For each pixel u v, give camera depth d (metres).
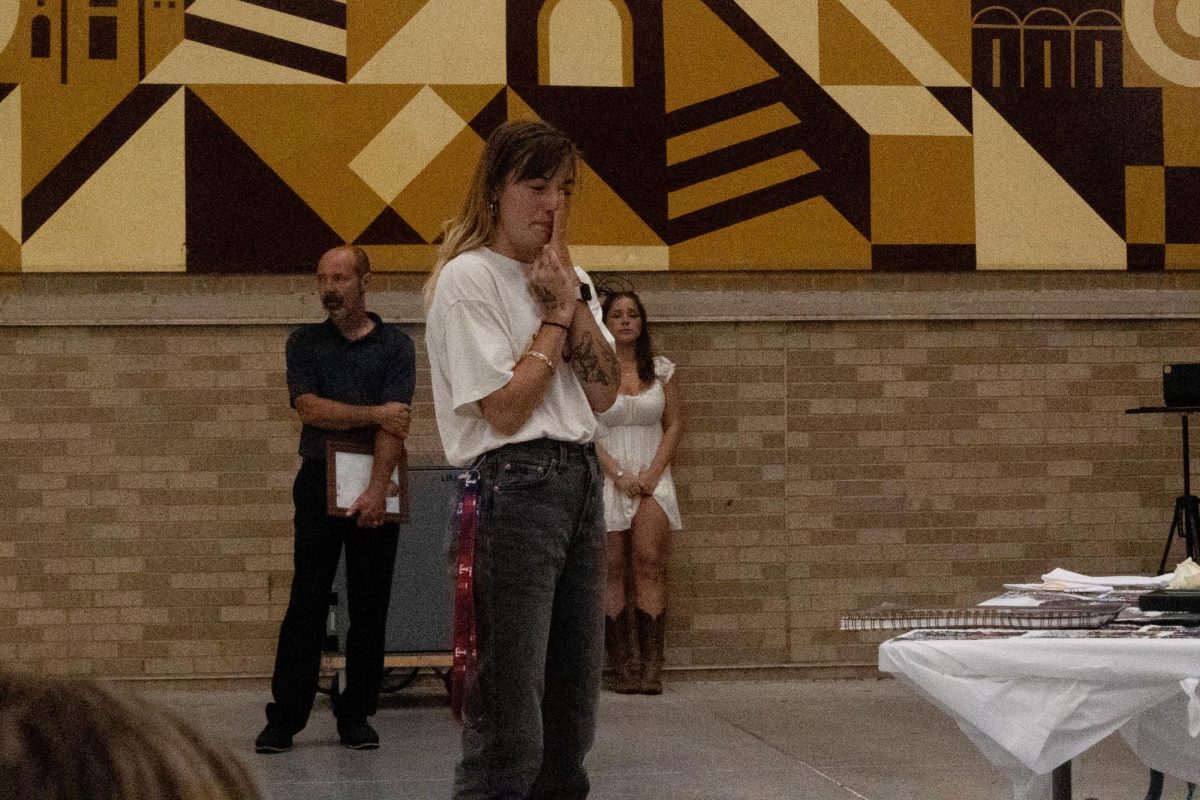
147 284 8.39
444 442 3.39
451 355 3.29
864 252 8.65
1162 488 8.80
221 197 8.41
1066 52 8.77
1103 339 8.81
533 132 3.41
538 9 8.55
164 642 8.36
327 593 6.50
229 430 8.38
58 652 8.32
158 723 0.49
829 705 7.75
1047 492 8.76
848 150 8.66
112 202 8.37
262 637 8.40
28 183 8.34
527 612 3.23
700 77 8.61
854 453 8.68
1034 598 3.53
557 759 3.47
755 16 8.64
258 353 8.41
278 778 5.82
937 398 8.72
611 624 8.25
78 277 8.37
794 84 8.66
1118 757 6.14
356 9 8.48
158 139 8.40
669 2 8.60
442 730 7.07
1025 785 3.16
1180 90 8.81
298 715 6.47
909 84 8.70
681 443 8.60
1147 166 8.79
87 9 8.38
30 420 8.34
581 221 8.54
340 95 8.46
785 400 8.65
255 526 8.39
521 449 3.27
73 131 8.37
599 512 3.42
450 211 8.48
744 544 8.62
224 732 7.05
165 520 8.37
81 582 8.34
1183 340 8.84
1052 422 8.77
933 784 5.64
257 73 8.44
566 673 3.43
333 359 6.52
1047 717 2.87
